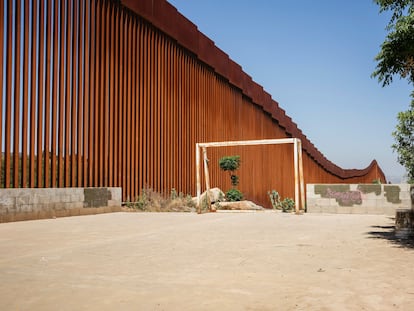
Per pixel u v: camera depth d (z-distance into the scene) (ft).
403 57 28.81
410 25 27.25
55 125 54.19
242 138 119.96
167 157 81.46
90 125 61.26
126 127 69.77
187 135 89.20
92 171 61.57
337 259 22.33
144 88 75.10
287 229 38.40
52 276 18.75
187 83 90.74
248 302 14.34
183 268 20.36
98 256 24.03
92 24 62.75
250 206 82.17
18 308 13.94
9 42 48.67
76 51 58.75
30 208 48.49
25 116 49.96
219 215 57.72
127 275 18.88
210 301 14.51
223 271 19.57
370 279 17.48
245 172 118.83
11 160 49.49
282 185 151.64
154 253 24.99
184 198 81.05
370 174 276.21
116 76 67.41
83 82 60.39
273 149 145.07
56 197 52.19
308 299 14.61
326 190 59.47
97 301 14.67
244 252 25.07
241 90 121.08
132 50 72.38
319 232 35.50
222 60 107.76
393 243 27.99
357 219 48.98
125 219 50.55
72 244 28.96
